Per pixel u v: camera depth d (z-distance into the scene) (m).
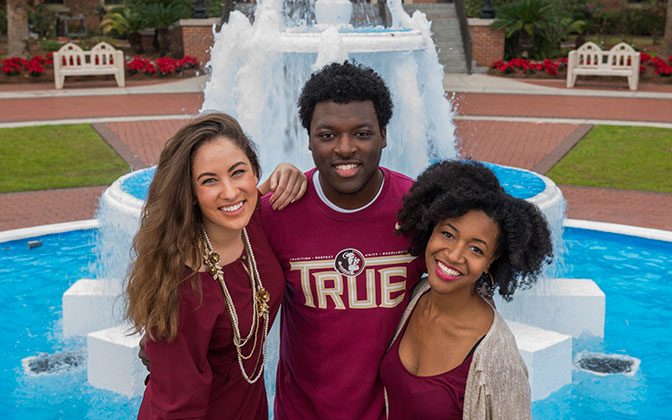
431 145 6.72
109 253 5.64
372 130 2.44
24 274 6.88
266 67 5.51
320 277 2.59
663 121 15.01
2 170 11.16
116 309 5.57
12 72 21.92
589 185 10.27
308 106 2.51
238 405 2.51
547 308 5.61
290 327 2.74
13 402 4.66
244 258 2.40
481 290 2.50
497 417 2.25
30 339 5.57
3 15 32.31
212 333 2.30
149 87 20.83
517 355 2.30
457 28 23.81
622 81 21.53
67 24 33.16
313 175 2.66
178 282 2.17
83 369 5.14
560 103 17.58
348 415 2.62
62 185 10.27
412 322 2.51
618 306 6.15
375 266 2.58
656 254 7.44
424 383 2.37
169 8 25.95
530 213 2.29
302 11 10.54
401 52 5.72
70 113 16.17
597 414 4.50
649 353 5.33
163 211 2.19
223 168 2.19
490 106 17.05
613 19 31.62
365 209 2.58
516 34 24.69
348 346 2.60
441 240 2.29
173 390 2.23
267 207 2.62
